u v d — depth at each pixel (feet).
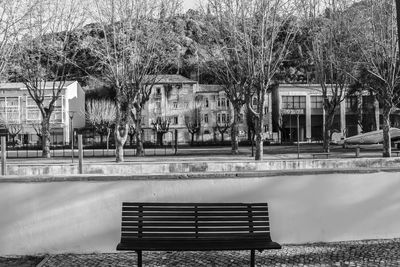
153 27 100.42
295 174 25.00
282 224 24.75
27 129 283.79
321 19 115.55
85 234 23.58
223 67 123.24
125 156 130.31
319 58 119.96
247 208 19.93
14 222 23.34
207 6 112.78
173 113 316.19
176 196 23.97
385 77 99.40
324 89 124.67
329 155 111.96
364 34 100.63
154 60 112.47
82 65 123.54
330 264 21.08
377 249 23.66
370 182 25.89
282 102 294.05
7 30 96.02
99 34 103.81
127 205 19.36
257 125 92.63
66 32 118.62
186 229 19.44
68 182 23.61
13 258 22.88
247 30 96.63
